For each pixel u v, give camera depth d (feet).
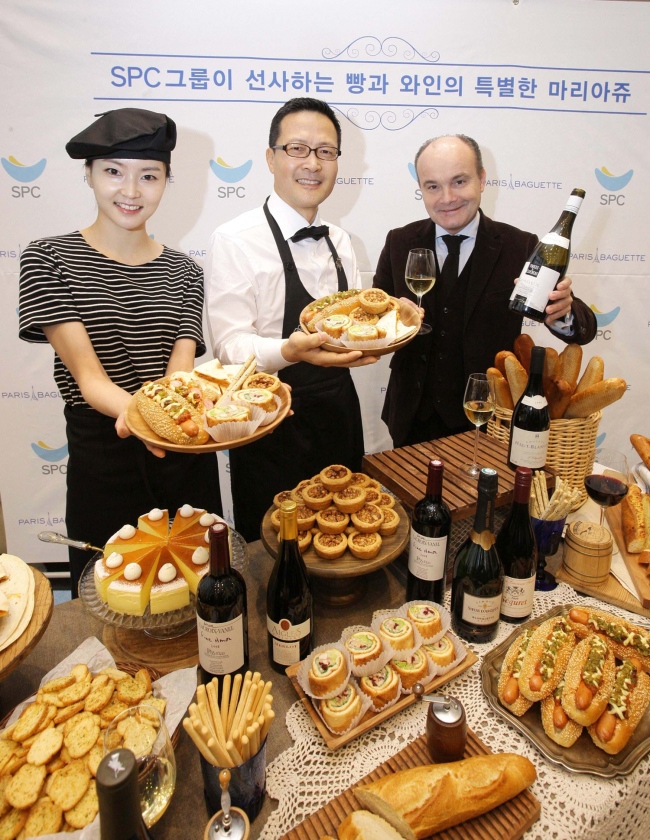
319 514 3.86
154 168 5.06
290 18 7.72
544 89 8.24
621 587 3.97
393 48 7.97
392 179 8.53
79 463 5.59
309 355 4.80
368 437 9.69
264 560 4.36
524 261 6.82
